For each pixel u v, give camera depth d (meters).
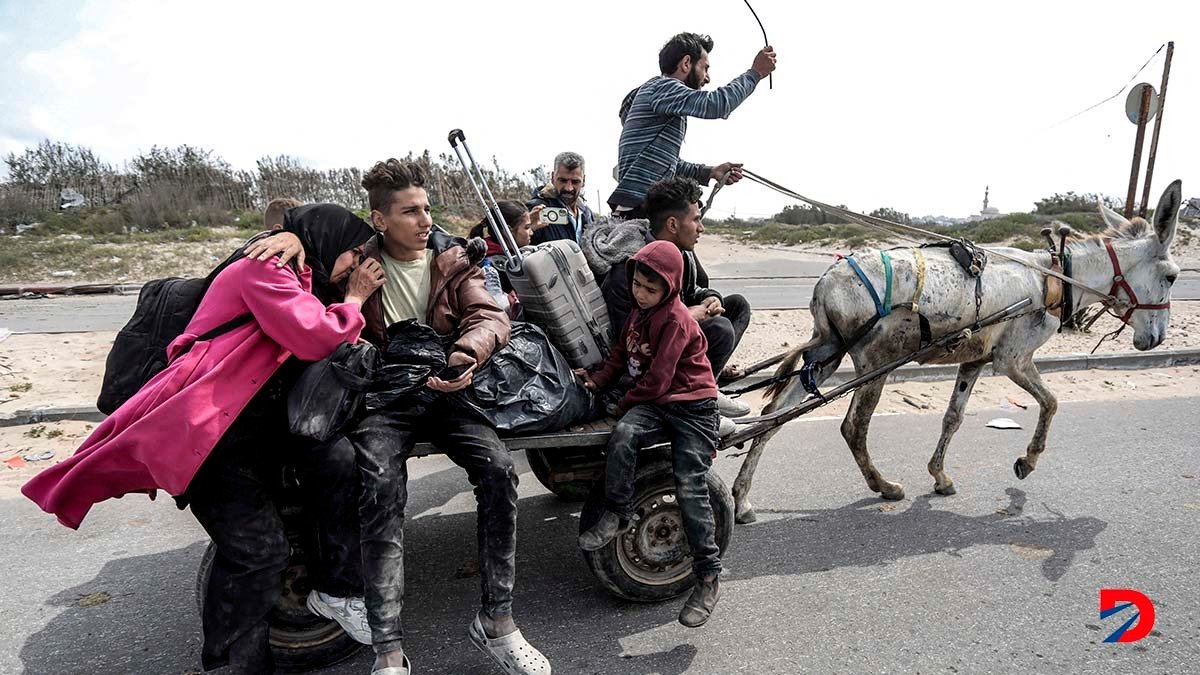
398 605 2.72
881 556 4.24
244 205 27.94
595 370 3.53
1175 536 4.46
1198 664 3.25
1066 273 5.03
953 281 4.63
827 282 4.71
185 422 2.39
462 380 2.75
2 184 26.14
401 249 3.00
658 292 3.12
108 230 23.47
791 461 5.79
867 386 4.79
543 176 26.81
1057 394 7.62
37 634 3.47
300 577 3.09
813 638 3.44
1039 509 4.87
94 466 2.42
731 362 8.31
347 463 2.71
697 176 4.72
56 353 8.71
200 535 4.54
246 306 2.56
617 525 3.24
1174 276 5.21
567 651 3.34
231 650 2.71
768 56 4.40
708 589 3.26
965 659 3.29
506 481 2.87
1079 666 3.24
